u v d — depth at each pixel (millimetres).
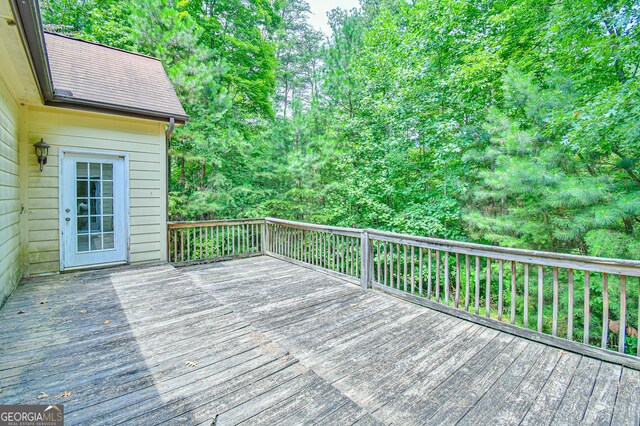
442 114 7039
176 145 7387
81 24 9750
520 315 5270
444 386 1969
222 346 2439
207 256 5680
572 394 1895
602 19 4289
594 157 4410
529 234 4820
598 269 2311
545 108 4629
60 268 4375
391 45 8242
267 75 11359
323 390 1894
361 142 8164
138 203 5000
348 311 3270
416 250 7023
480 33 6508
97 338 2529
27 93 3633
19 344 2398
